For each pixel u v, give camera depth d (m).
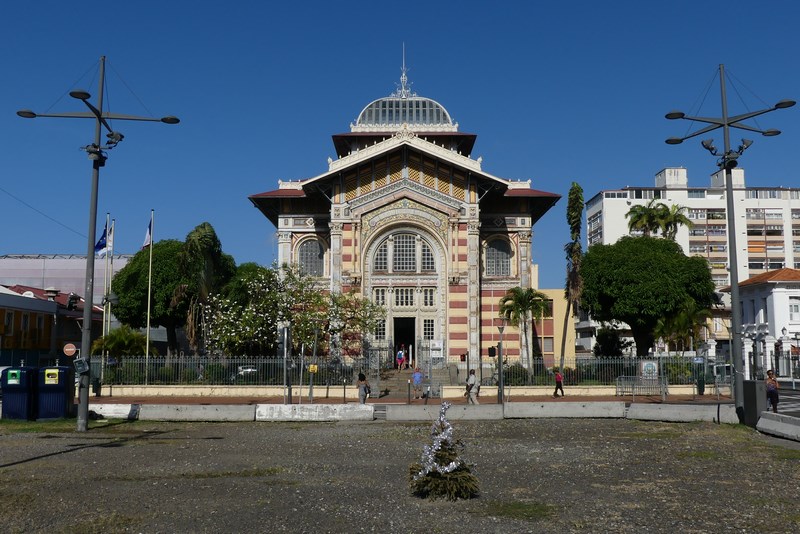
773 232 110.81
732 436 24.31
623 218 110.19
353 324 50.44
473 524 12.24
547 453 20.73
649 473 17.22
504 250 58.44
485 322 57.16
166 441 23.27
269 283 50.88
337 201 55.47
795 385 55.25
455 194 55.44
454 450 14.67
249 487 15.39
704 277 58.50
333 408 30.58
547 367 52.81
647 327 59.25
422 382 44.09
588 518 12.64
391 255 55.34
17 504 13.56
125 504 13.65
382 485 15.64
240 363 43.22
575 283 52.56
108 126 26.08
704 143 27.89
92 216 25.97
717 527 12.02
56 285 89.25
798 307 69.94
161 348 80.06
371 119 66.81
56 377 29.09
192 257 50.72
